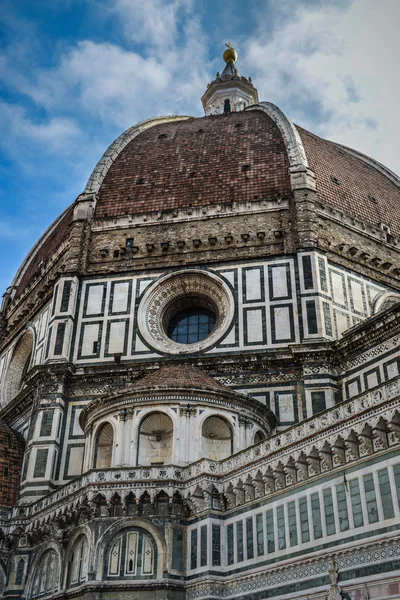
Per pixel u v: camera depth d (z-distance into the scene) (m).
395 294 63.25
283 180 66.50
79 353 59.03
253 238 62.44
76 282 63.03
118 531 42.19
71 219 74.12
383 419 32.75
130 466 44.31
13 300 78.94
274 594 35.97
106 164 73.38
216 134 75.88
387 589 30.48
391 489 31.77
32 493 51.41
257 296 58.66
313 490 35.97
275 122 74.44
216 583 39.12
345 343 52.41
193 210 65.62
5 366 72.25
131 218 66.62
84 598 40.69
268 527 37.91
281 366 53.81
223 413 47.53
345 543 33.00
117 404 47.91
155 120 85.31
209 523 40.69
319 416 36.94
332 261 60.75
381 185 76.81
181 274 61.69
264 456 39.22
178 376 49.78
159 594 39.78
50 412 55.00
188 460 45.00
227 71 115.88
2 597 47.47
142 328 59.19
